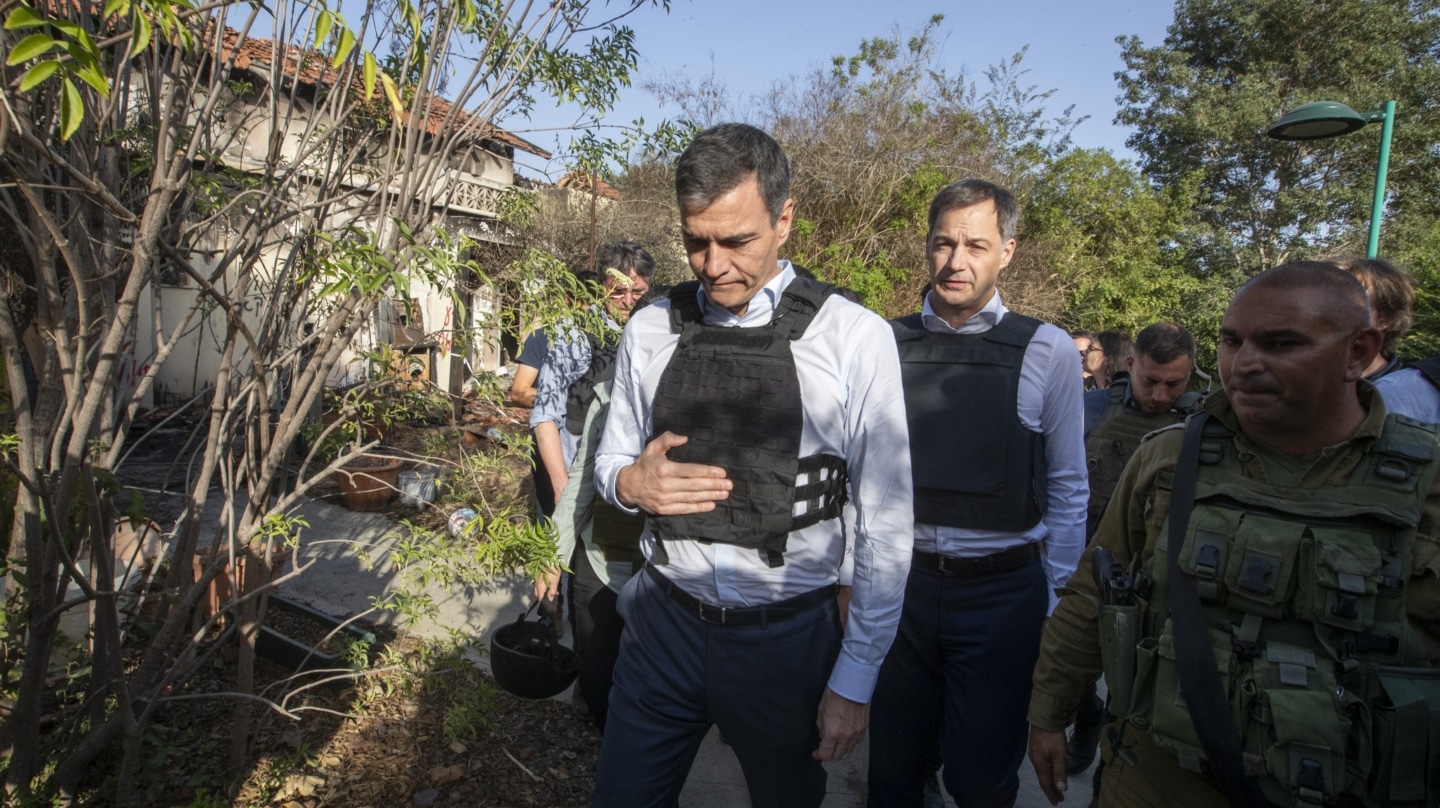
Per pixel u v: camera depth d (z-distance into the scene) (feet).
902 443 5.89
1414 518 4.38
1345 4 71.36
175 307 16.31
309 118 7.41
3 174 6.21
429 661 8.97
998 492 7.58
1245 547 4.59
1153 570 5.18
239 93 7.88
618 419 6.76
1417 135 69.31
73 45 3.50
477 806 8.89
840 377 5.85
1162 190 63.10
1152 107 79.66
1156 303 58.18
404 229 5.35
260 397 6.87
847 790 9.95
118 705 6.70
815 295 6.00
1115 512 5.90
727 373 5.92
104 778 8.30
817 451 5.90
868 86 50.47
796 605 5.99
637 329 6.63
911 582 7.90
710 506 5.61
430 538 7.46
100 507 6.40
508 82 7.48
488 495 9.80
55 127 6.23
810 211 49.37
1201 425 5.23
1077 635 6.05
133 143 6.80
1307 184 74.33
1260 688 4.39
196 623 9.55
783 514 5.73
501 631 9.41
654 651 6.30
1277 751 4.28
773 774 6.38
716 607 5.99
